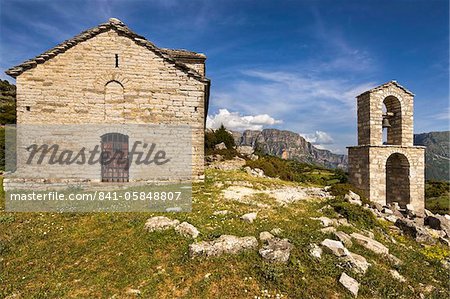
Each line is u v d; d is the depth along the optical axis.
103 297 6.39
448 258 10.03
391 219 14.45
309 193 17.69
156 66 17.22
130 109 16.92
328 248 8.20
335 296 6.55
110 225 9.97
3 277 7.22
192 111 17.59
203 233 8.88
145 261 7.57
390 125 21.08
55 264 7.76
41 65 16.23
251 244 8.03
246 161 35.66
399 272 8.23
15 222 10.63
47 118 16.20
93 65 16.64
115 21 16.84
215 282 6.73
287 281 6.85
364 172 19.69
